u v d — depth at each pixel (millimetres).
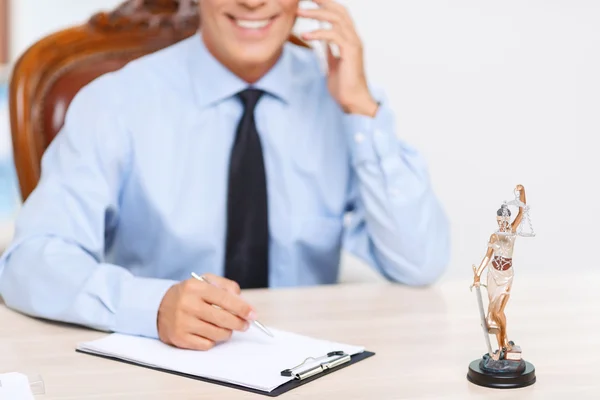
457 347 1452
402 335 1523
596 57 3111
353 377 1302
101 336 1557
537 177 3195
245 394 1232
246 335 1509
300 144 2193
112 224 2117
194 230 2084
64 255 1750
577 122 3154
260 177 2090
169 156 2094
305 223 2191
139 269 2139
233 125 2141
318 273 2262
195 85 2129
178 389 1255
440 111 3244
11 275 1749
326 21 2084
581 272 1968
